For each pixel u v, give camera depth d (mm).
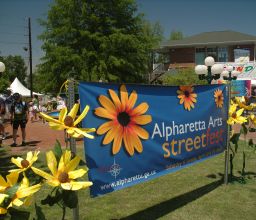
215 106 5727
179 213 4789
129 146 4152
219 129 5855
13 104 10531
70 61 30625
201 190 5758
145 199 5379
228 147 6059
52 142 11336
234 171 6926
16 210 2354
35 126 17594
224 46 40656
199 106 5344
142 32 33906
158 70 43844
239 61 30672
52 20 32281
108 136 3895
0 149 9555
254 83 24844
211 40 40781
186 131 5074
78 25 31672
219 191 5680
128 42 30953
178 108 4922
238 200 5254
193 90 5207
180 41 42688
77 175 2734
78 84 3633
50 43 31875
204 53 41250
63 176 2676
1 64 9727
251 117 6207
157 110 4559
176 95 4887
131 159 4180
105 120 3863
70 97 3584
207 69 10336
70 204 2750
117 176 4008
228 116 6051
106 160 3881
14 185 2332
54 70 31453
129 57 31734
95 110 3771
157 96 4551
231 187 5883
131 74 32781
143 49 32906
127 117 4133
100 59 30625
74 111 3043
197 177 6543
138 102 4273
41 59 32156
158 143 4570
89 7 31469
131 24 33156
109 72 31062
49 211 4867
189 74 32219
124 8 32188
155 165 4535
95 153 3770
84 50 30188
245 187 5883
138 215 4742
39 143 11148
